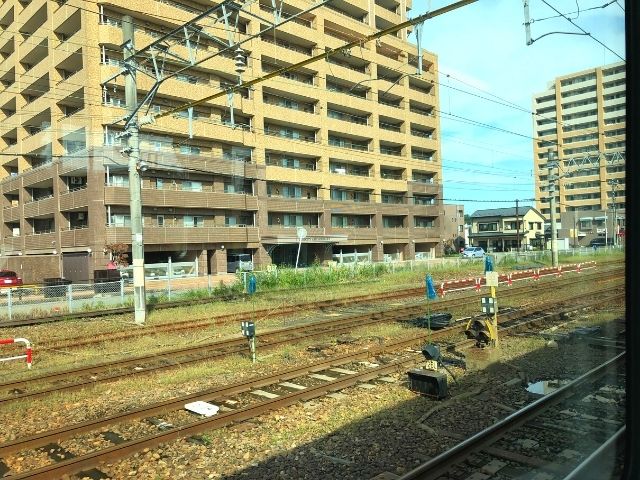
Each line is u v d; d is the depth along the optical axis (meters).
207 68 38.50
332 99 50.28
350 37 51.56
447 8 8.34
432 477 5.00
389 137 56.75
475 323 10.88
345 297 20.97
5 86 46.91
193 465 5.49
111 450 5.64
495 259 39.88
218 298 21.83
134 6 34.34
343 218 53.19
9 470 5.53
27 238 42.12
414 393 7.71
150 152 36.09
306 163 49.56
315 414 6.95
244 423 6.64
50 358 11.56
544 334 11.62
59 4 35.94
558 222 32.91
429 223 64.62
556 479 4.92
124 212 35.25
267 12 43.31
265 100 45.91
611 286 15.14
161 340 13.22
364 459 5.50
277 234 45.16
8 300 18.58
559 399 7.05
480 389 7.80
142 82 34.38
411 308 16.66
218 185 40.34
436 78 62.81
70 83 34.88
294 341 11.98
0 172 46.81
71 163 35.62
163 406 7.24
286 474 5.21
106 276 31.05
